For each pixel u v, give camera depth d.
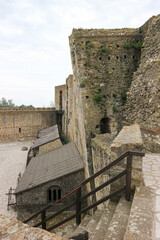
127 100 11.55
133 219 3.00
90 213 11.26
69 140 27.61
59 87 39.25
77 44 11.93
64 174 12.47
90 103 12.05
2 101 77.75
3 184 17.55
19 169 21.30
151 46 10.02
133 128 5.75
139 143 4.33
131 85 11.27
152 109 8.45
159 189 4.07
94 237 3.38
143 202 3.50
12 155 26.48
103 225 3.72
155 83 8.34
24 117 36.06
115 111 12.28
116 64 12.27
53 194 12.79
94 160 10.36
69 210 12.76
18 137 35.56
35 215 5.12
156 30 9.78
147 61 10.14
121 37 12.24
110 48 12.17
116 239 2.91
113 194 4.11
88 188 11.83
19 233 1.88
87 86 12.00
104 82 12.20
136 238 2.56
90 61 12.01
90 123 12.05
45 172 14.18
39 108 38.16
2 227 1.96
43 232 1.90
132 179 4.19
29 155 22.83
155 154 7.04
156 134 7.87
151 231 2.70
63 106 38.00
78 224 4.68
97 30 12.22
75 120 17.70
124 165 4.48
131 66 12.38
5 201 14.67
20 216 12.37
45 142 23.09
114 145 4.54
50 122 39.78
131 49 12.34
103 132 13.32
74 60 13.39
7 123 34.09
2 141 33.81
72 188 12.66
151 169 5.42
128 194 3.96
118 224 3.27
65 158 15.85
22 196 12.49
